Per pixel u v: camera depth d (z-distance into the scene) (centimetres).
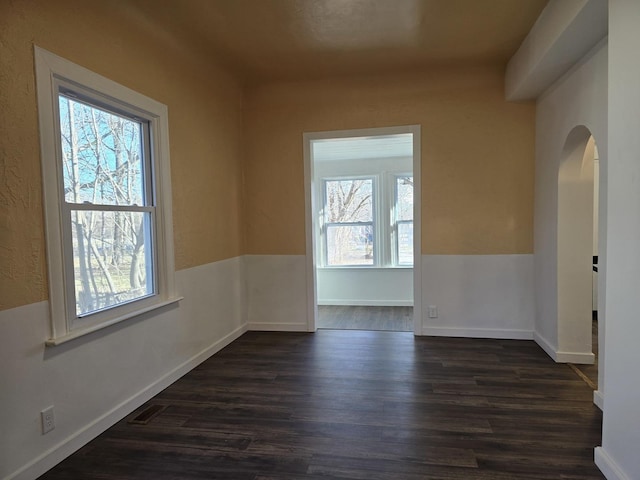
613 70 176
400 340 407
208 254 366
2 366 179
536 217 384
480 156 398
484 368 325
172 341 308
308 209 437
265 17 285
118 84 253
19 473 186
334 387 295
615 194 177
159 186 295
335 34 314
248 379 312
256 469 199
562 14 241
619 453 177
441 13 283
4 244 181
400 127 409
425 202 411
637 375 163
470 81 394
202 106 358
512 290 400
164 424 244
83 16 227
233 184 421
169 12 275
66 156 220
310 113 428
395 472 195
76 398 218
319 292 627
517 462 200
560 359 334
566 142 309
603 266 252
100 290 243
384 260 616
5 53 182
